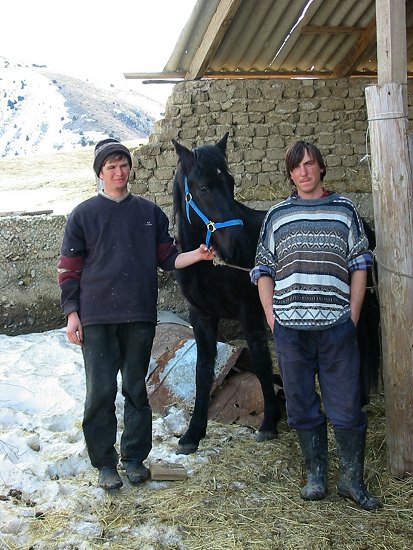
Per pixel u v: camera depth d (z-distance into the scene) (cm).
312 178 335
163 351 537
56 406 473
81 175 1368
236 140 706
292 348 337
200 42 662
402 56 361
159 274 686
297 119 715
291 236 335
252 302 425
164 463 392
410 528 325
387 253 366
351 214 338
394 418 371
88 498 353
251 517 337
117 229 356
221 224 385
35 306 679
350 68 731
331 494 359
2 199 1095
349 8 675
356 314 337
